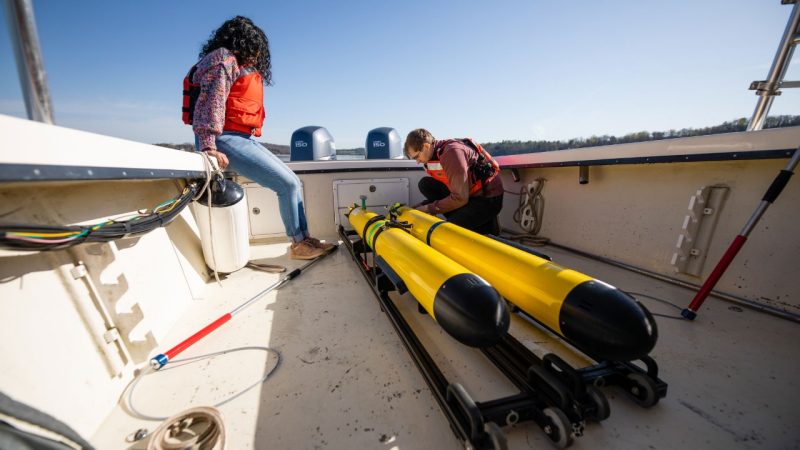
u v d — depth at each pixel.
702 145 1.59
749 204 1.56
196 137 1.96
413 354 1.17
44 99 0.83
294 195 2.40
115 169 0.98
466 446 0.81
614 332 0.79
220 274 2.18
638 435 0.89
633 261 2.15
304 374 1.16
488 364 1.19
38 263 0.84
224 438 0.84
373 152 4.40
